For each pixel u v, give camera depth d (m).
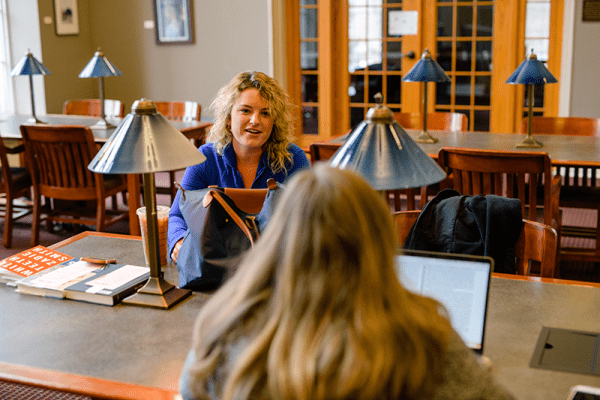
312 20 6.58
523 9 5.92
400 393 0.77
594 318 1.53
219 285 1.71
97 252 2.09
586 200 3.45
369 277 0.76
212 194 1.68
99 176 3.94
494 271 1.90
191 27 7.00
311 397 0.73
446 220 1.93
